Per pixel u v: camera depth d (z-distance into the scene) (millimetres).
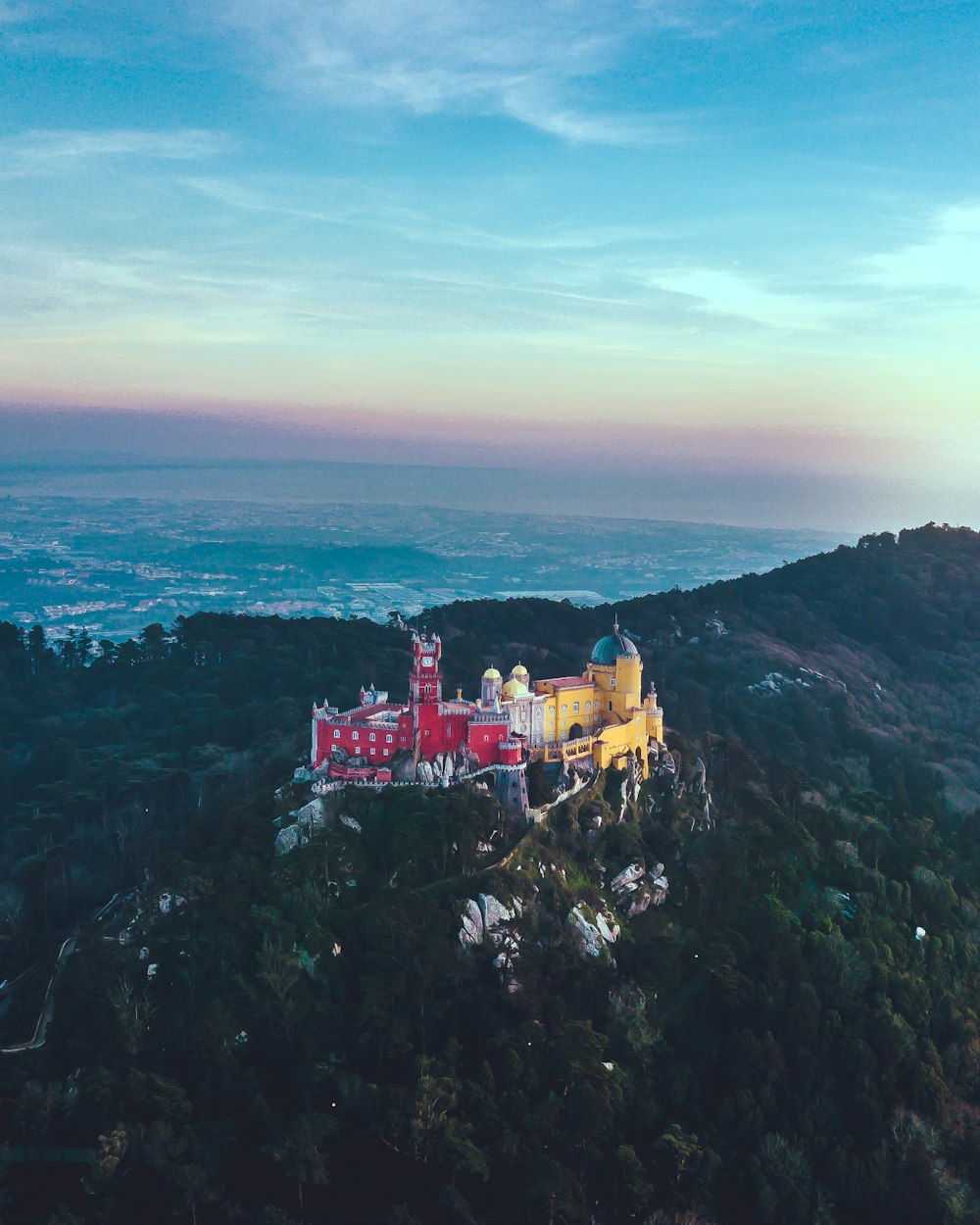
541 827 195500
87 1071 148750
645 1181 146000
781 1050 167625
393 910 164000
